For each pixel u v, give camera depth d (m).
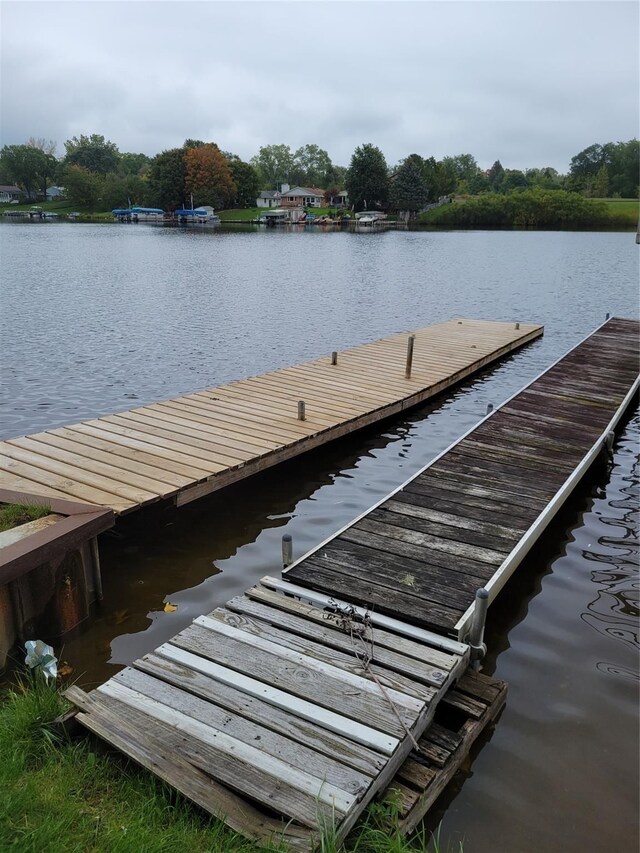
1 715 4.05
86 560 5.84
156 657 4.57
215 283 30.14
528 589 6.45
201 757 3.64
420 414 11.90
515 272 35.72
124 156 165.88
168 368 14.86
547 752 4.37
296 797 3.40
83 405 12.05
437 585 5.52
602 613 6.07
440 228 93.88
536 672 5.20
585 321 21.80
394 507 7.07
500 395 13.16
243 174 116.25
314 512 7.96
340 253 48.50
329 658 4.59
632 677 5.16
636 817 3.88
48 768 3.58
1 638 5.00
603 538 7.55
